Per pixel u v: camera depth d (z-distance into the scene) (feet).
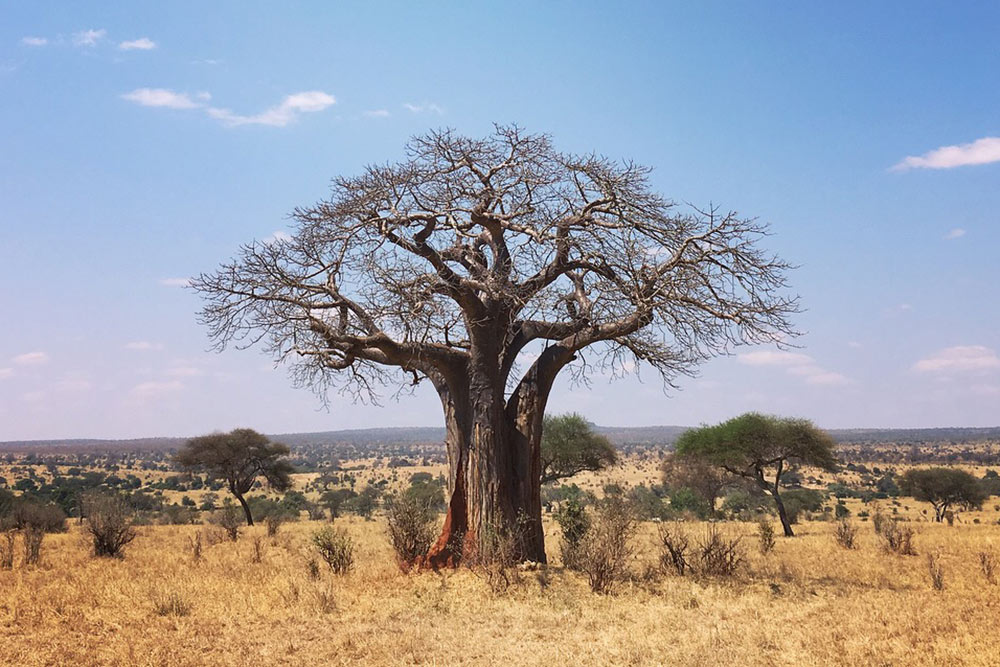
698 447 106.73
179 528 111.86
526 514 46.96
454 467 47.29
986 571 46.42
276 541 79.82
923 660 26.55
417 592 39.52
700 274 45.52
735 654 27.32
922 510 210.38
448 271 45.19
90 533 71.41
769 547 63.62
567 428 122.62
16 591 40.04
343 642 29.35
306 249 46.09
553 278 48.32
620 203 47.73
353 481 319.06
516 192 47.67
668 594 39.09
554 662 26.71
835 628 31.37
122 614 34.60
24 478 327.06
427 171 47.44
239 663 26.84
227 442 135.64
